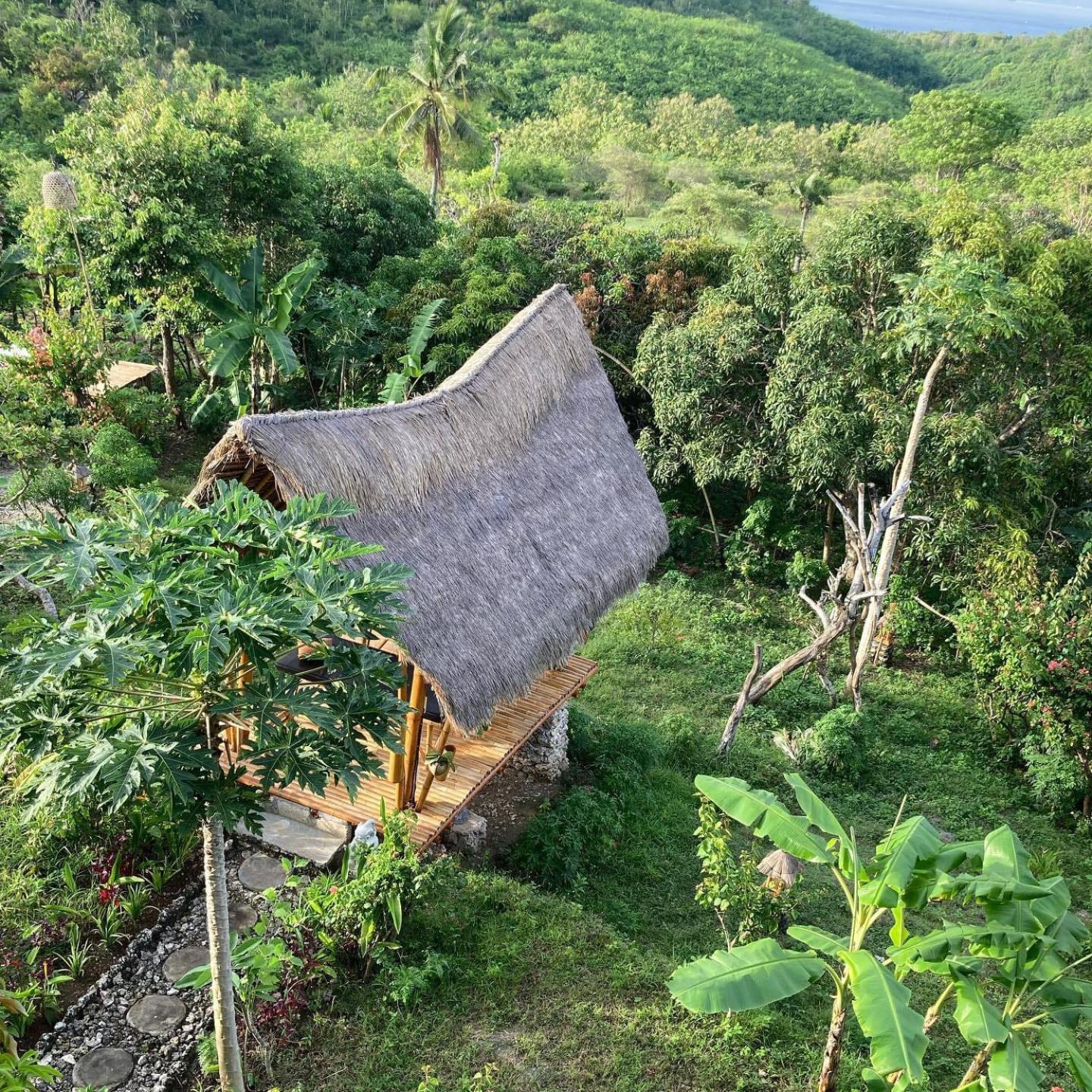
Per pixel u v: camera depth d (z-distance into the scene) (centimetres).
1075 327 1777
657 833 1262
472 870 1054
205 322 2169
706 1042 849
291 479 856
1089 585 1805
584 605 1114
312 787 550
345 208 2642
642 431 2206
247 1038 780
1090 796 1484
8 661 507
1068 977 699
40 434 1619
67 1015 789
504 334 1312
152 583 512
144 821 933
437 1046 808
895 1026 586
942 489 1742
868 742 1586
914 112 7281
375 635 769
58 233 2078
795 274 1942
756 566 2153
